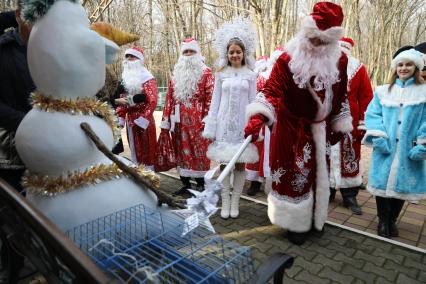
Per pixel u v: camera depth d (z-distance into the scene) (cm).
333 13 230
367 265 257
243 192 435
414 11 2214
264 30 671
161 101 1650
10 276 188
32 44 153
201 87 394
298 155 267
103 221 154
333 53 246
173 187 450
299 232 282
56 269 115
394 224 310
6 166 206
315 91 251
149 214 165
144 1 1512
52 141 150
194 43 401
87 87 161
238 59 336
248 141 226
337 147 365
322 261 262
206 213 146
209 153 347
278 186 280
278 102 252
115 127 183
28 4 148
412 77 291
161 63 1789
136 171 175
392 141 289
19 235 146
